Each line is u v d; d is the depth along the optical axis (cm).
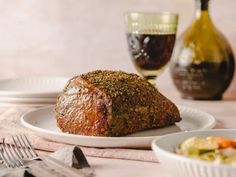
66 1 126
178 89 104
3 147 59
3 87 98
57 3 127
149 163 58
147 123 68
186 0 119
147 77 94
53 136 62
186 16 120
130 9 123
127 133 65
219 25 117
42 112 76
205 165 45
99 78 69
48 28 128
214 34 100
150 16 91
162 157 49
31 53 130
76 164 54
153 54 91
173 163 48
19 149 57
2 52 130
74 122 66
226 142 49
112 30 125
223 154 48
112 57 125
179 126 72
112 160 59
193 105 97
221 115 87
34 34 129
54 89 99
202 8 100
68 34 127
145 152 60
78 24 126
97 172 54
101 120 63
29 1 128
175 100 102
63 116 67
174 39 93
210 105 97
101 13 125
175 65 102
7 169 51
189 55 100
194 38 100
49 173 49
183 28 120
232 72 102
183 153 50
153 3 121
